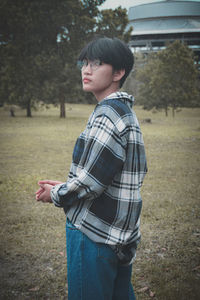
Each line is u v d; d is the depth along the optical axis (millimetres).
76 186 1030
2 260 2752
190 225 3598
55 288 2348
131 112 1122
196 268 2621
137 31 73688
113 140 1019
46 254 2875
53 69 26031
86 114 34312
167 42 34625
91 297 1070
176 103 32344
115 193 1084
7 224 3570
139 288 2344
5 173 6359
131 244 1162
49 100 29078
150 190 5145
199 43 75375
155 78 31938
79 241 1086
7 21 25703
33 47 27219
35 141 11758
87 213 1084
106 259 1075
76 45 26281
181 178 6059
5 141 11680
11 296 2230
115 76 1146
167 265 2680
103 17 26750
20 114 32688
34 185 5352
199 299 2201
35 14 24625
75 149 1152
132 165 1091
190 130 16938
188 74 30828
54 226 3533
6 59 26062
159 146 10766
